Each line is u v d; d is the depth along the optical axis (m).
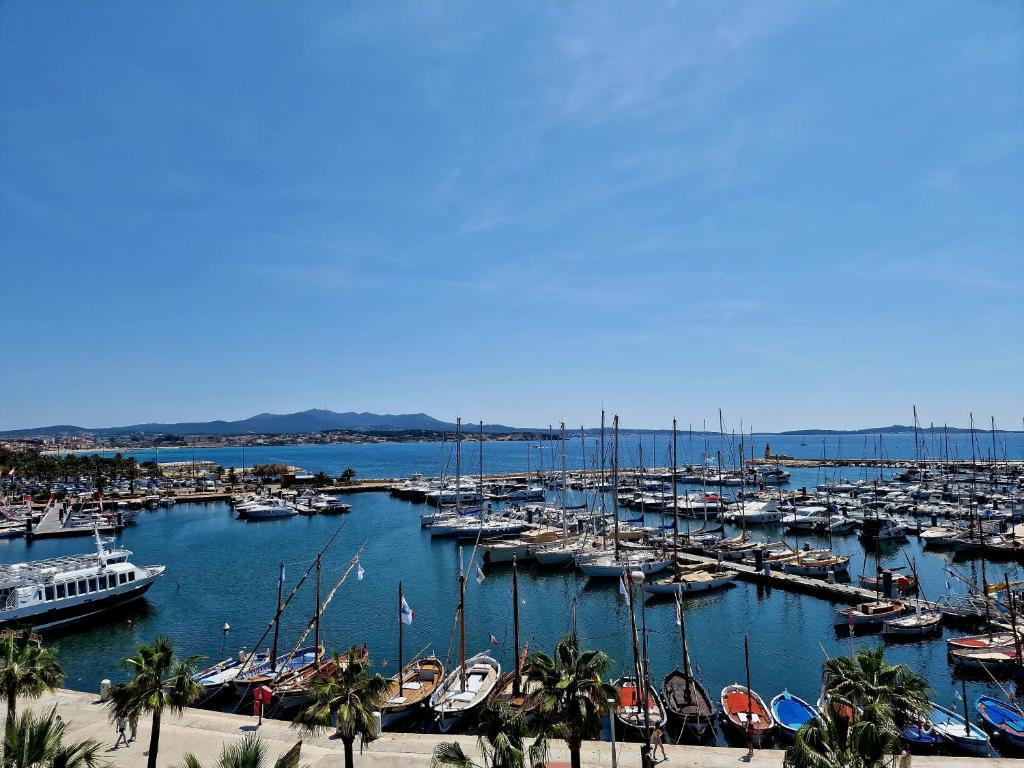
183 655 63.22
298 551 115.88
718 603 79.94
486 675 51.66
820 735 25.86
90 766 25.94
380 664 59.50
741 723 43.72
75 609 72.50
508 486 195.25
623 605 79.88
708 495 161.38
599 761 37.56
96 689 55.78
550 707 28.83
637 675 45.41
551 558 99.38
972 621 68.50
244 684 50.34
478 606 79.44
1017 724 43.41
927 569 98.56
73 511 164.75
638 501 163.50
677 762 37.59
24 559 114.00
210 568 102.00
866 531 117.75
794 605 78.81
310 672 52.62
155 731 32.25
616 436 101.25
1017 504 145.25
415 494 191.88
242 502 180.25
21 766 23.89
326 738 40.66
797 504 154.75
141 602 81.06
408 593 85.69
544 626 71.88
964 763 36.59
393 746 39.59
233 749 28.05
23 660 34.69
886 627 66.00
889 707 26.48
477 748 39.16
